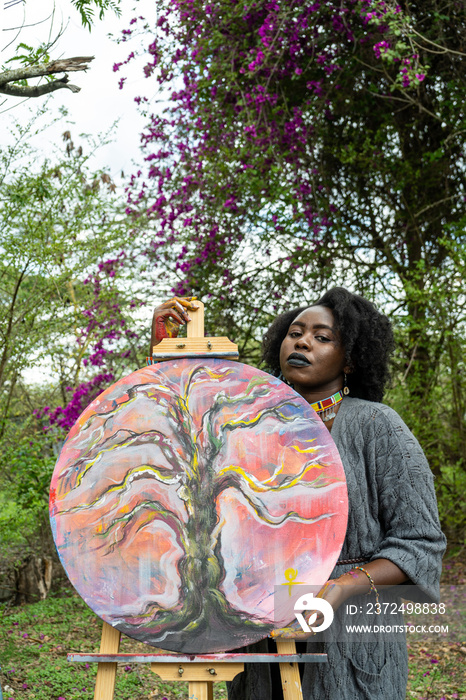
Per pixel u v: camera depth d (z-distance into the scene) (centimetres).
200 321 189
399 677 165
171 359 174
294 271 562
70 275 463
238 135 518
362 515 169
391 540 166
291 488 161
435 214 573
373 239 579
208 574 154
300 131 505
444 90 520
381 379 195
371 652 163
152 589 153
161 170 551
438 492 561
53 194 454
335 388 189
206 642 149
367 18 428
